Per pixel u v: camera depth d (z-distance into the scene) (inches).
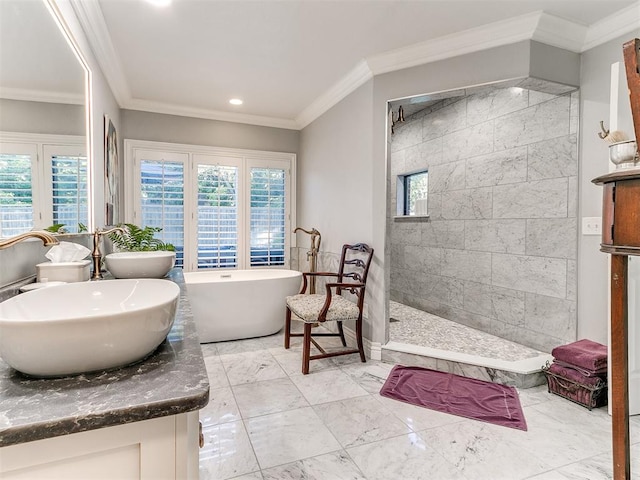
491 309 127.0
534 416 77.9
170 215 152.1
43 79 56.0
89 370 25.9
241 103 146.1
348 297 127.3
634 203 44.8
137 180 145.4
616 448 50.8
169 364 28.5
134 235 110.8
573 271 99.1
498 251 124.3
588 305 95.2
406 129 169.8
